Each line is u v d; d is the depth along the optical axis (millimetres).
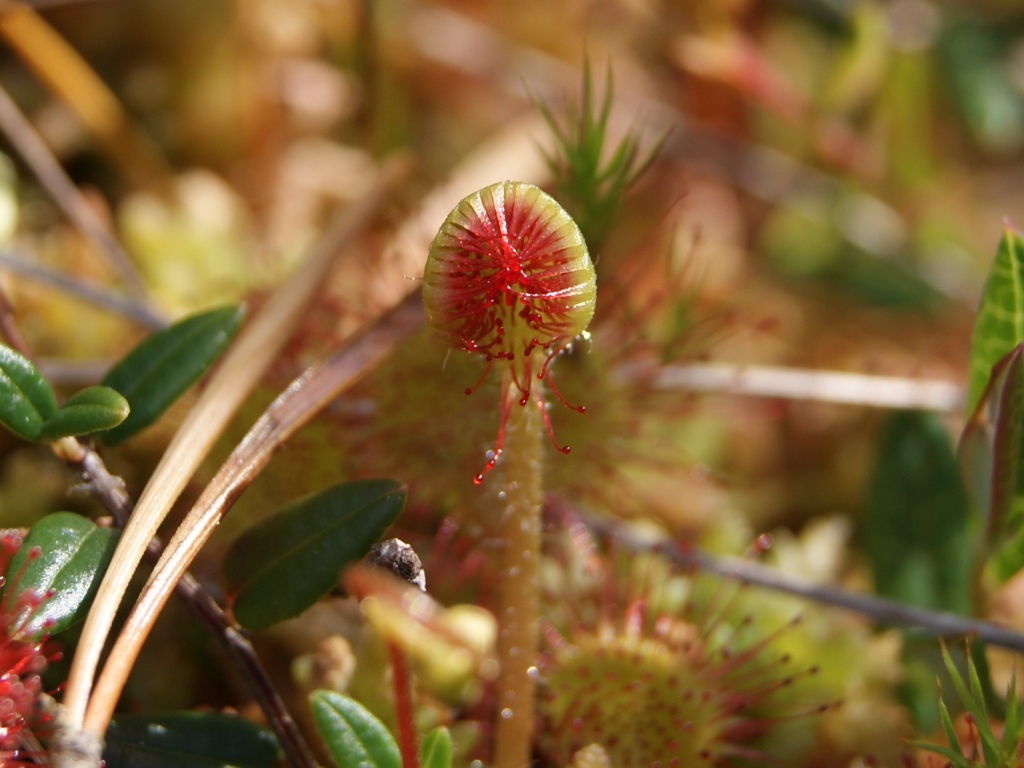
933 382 121
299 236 115
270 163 118
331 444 84
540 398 75
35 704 70
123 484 75
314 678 84
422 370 84
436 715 83
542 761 81
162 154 116
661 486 105
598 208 89
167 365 77
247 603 72
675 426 107
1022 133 144
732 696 83
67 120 112
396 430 85
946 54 145
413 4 124
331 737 71
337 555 72
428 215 112
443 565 87
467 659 85
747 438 112
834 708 83
